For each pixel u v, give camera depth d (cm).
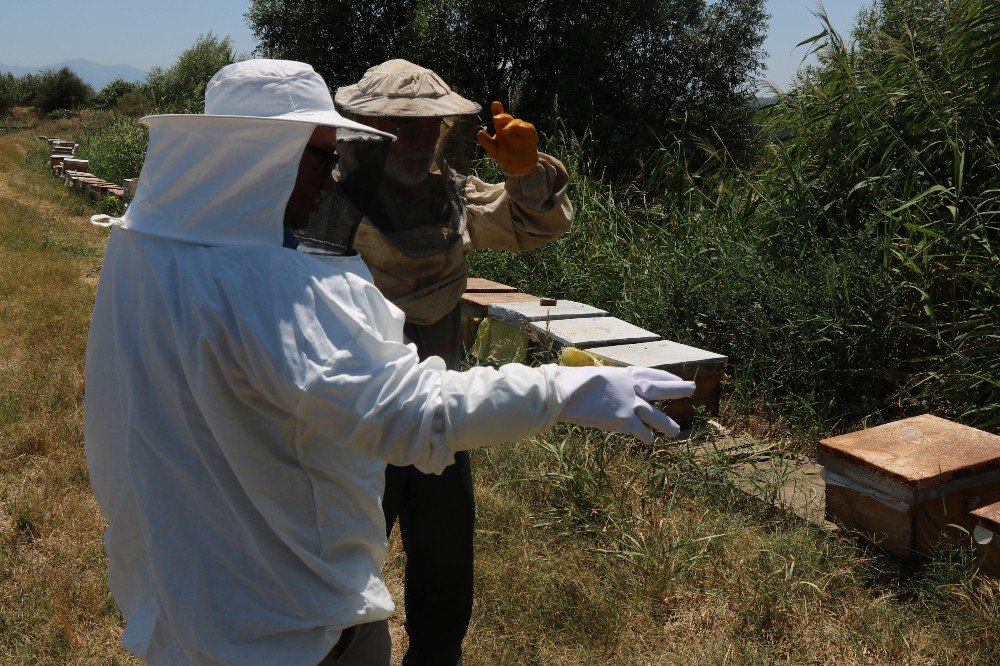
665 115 1830
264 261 116
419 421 114
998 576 276
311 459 124
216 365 115
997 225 470
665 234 620
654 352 416
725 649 260
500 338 479
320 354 112
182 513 122
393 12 2020
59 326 632
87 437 136
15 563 323
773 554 297
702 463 374
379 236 208
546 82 1852
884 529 305
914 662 252
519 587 294
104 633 283
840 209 530
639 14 1780
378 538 138
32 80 5203
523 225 227
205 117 115
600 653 263
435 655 222
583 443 389
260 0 2027
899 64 555
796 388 460
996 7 495
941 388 413
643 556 300
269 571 122
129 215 127
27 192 1510
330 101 130
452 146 210
